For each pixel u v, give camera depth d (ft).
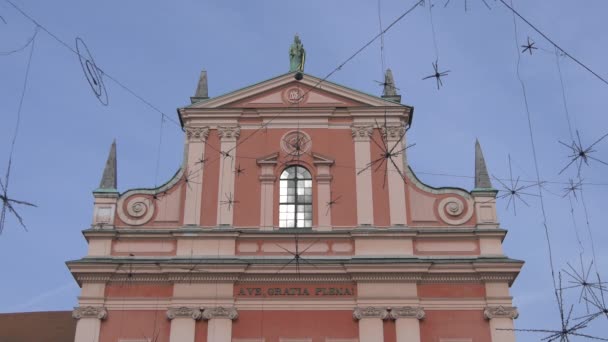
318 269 80.02
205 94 93.30
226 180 86.33
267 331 77.97
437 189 85.76
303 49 96.78
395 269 79.61
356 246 81.92
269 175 86.58
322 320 78.48
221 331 77.51
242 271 79.92
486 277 79.77
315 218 84.07
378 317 77.92
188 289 79.41
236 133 88.79
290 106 90.27
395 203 84.69
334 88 90.99
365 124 89.30
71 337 95.35
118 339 77.41
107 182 86.28
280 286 79.92
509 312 78.02
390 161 86.79
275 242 82.58
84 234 82.23
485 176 86.43
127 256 81.61
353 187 85.87
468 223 83.87
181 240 82.23
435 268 79.97
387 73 94.07
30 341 94.73
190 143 88.28
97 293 79.20
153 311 78.79
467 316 78.48
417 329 77.36
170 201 85.46
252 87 90.94
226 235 82.33
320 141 88.74
